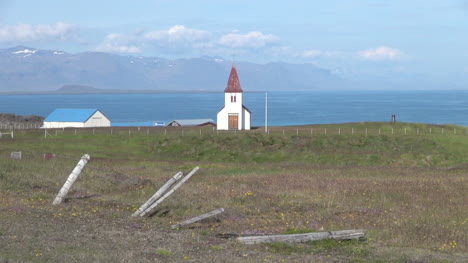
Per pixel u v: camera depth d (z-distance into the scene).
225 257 16.69
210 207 26.88
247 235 20.89
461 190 35.16
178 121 123.44
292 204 29.06
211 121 124.69
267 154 65.88
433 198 32.25
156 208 25.77
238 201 29.23
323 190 34.34
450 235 21.70
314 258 17.38
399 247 19.59
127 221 22.38
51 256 15.12
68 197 27.45
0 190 27.33
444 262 17.41
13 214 21.39
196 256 16.64
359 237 20.75
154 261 15.58
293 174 44.62
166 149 67.25
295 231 21.47
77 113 106.44
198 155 65.56
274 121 193.50
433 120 192.12
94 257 15.40
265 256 17.20
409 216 26.27
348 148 68.69
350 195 32.69
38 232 18.34
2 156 44.81
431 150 67.62
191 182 36.97
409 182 38.72
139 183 34.25
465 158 64.31
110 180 34.72
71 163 43.16
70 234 18.52
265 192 32.88
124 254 16.09
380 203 30.30
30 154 51.06
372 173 46.62
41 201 25.69
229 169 50.03
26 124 136.62
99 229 19.95
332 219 25.44
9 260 14.34
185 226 22.23
